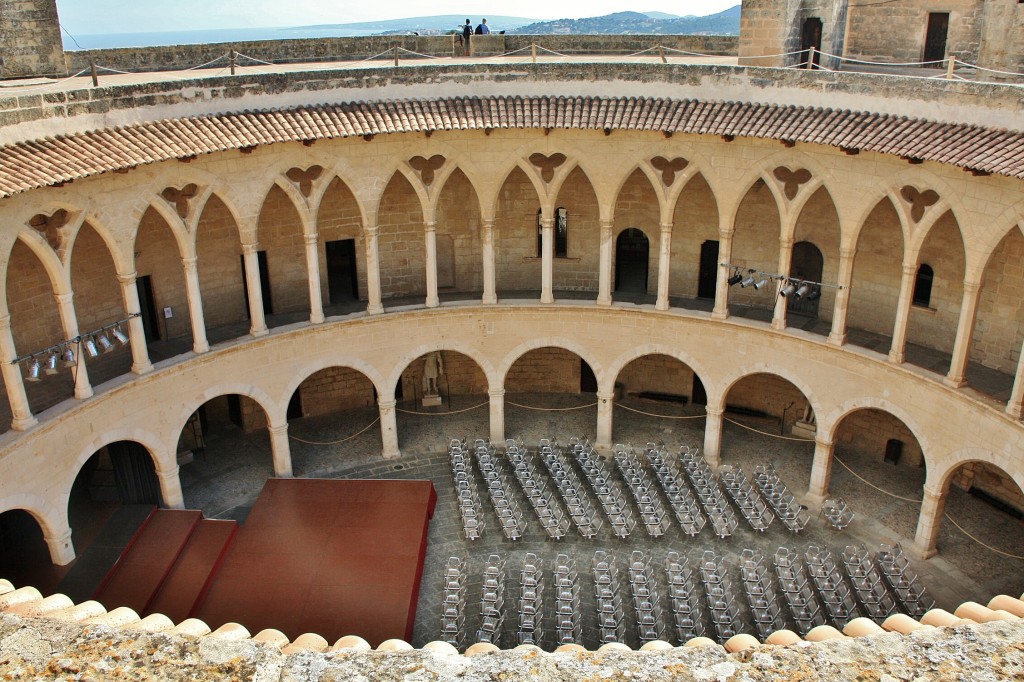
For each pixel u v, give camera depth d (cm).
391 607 2755
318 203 3503
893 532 3359
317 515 3222
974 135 2694
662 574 3162
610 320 3806
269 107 3300
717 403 3747
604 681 729
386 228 4066
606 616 2858
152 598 2827
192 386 3353
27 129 2661
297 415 4297
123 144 2842
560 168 3628
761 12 3669
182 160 3114
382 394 3862
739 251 3894
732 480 3572
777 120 3147
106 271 3472
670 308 3750
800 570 3030
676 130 3266
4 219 2583
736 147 3344
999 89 2678
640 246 4134
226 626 1070
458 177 4041
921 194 2972
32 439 2778
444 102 3506
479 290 4262
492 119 3425
